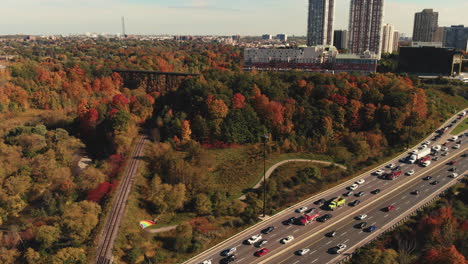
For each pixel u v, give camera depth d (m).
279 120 162.88
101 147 159.38
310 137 163.50
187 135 154.88
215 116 161.38
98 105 181.88
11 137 148.75
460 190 119.50
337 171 136.50
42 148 143.25
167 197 110.31
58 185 121.31
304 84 185.62
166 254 90.06
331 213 107.88
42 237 90.19
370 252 86.00
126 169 130.75
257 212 107.50
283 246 92.00
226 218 107.38
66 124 179.50
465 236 91.00
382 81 197.75
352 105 171.62
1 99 192.12
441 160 147.88
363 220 103.50
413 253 88.94
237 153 149.62
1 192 112.75
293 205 113.50
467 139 171.25
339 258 86.50
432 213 102.56
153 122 181.88
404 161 147.12
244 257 87.81
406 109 171.75
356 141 156.88
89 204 101.69
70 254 83.62
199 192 118.00
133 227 99.25
